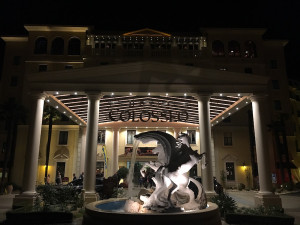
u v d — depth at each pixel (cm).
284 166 3569
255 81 1598
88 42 3506
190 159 941
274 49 4016
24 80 3497
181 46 3544
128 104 2136
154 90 1543
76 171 3344
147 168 2800
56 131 3472
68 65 3475
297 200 2048
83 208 1309
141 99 2027
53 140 3447
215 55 3597
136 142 1123
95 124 1502
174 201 903
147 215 770
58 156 3375
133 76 1555
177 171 926
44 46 3553
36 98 1541
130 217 772
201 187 981
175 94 1582
